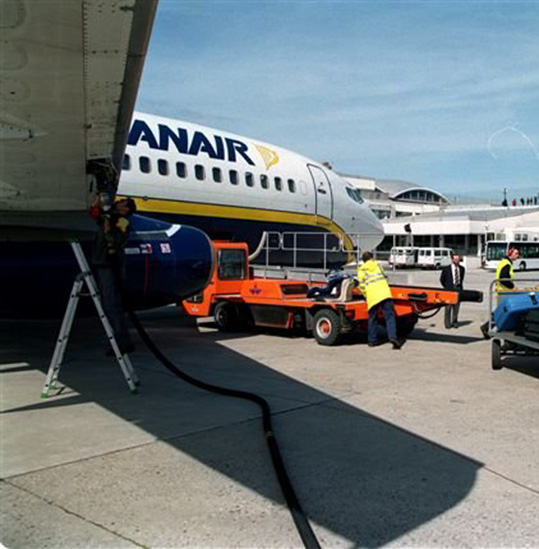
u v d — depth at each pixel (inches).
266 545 128.4
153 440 195.8
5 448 186.7
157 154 502.0
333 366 326.3
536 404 246.4
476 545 129.1
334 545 128.7
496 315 321.1
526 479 165.5
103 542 129.0
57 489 155.8
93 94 163.6
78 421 216.4
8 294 323.3
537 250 1900.8
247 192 572.1
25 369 307.9
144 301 368.5
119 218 267.6
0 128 183.5
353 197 725.9
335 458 180.7
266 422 212.2
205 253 388.2
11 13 121.3
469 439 199.6
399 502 150.0
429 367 325.4
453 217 2258.9
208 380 286.0
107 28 129.3
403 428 211.3
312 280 490.6
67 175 232.5
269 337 435.2
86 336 419.5
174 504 147.5
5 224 307.7
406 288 403.2
